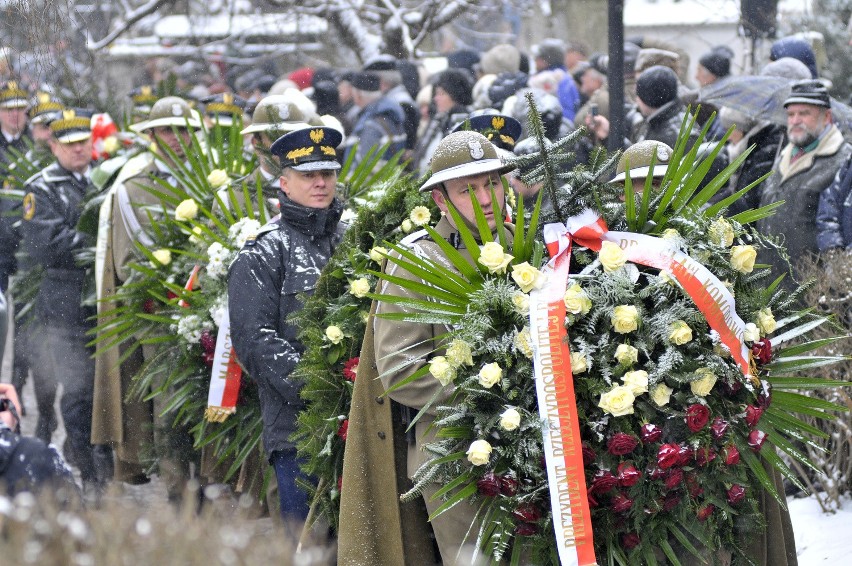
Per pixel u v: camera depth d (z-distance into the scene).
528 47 25.53
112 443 13.02
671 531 7.39
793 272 11.99
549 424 6.95
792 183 12.38
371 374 8.00
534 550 7.23
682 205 7.61
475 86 18.31
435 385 7.45
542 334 7.05
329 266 9.04
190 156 12.03
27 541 4.63
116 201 13.18
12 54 10.24
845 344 10.39
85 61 16.55
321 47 24.55
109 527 4.69
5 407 6.62
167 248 11.66
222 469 11.30
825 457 10.98
